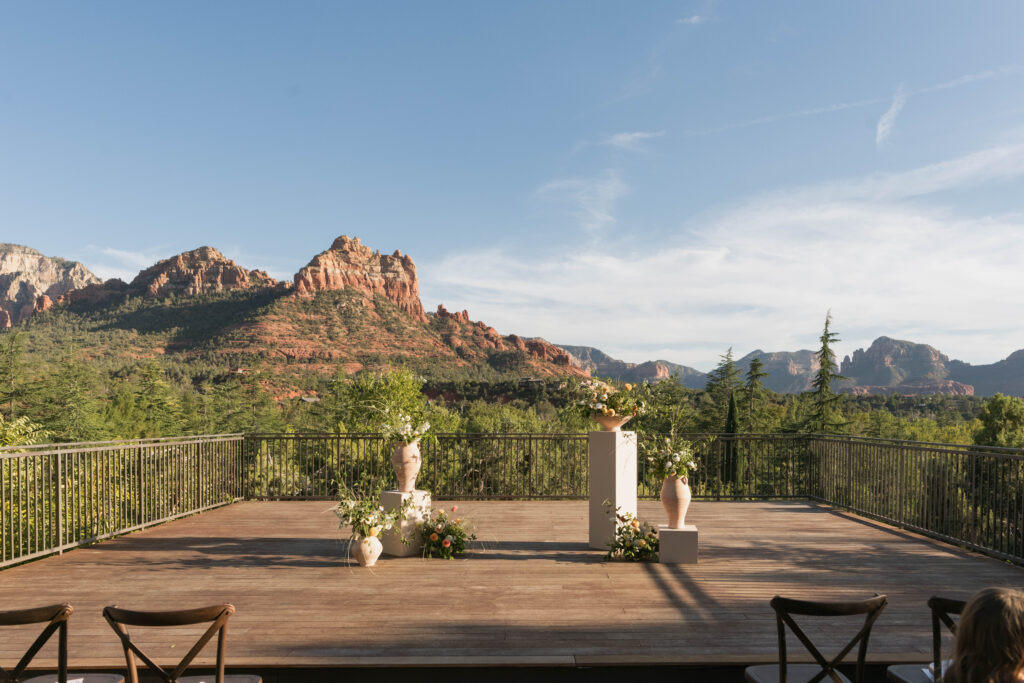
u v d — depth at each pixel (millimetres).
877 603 2572
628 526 5840
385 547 5988
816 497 9492
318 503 9242
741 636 3857
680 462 5734
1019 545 5801
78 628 3994
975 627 1662
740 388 47594
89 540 6457
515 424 29359
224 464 9164
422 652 3588
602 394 6062
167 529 7289
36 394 41094
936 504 6887
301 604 4484
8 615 2404
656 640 3787
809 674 2926
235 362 139000
